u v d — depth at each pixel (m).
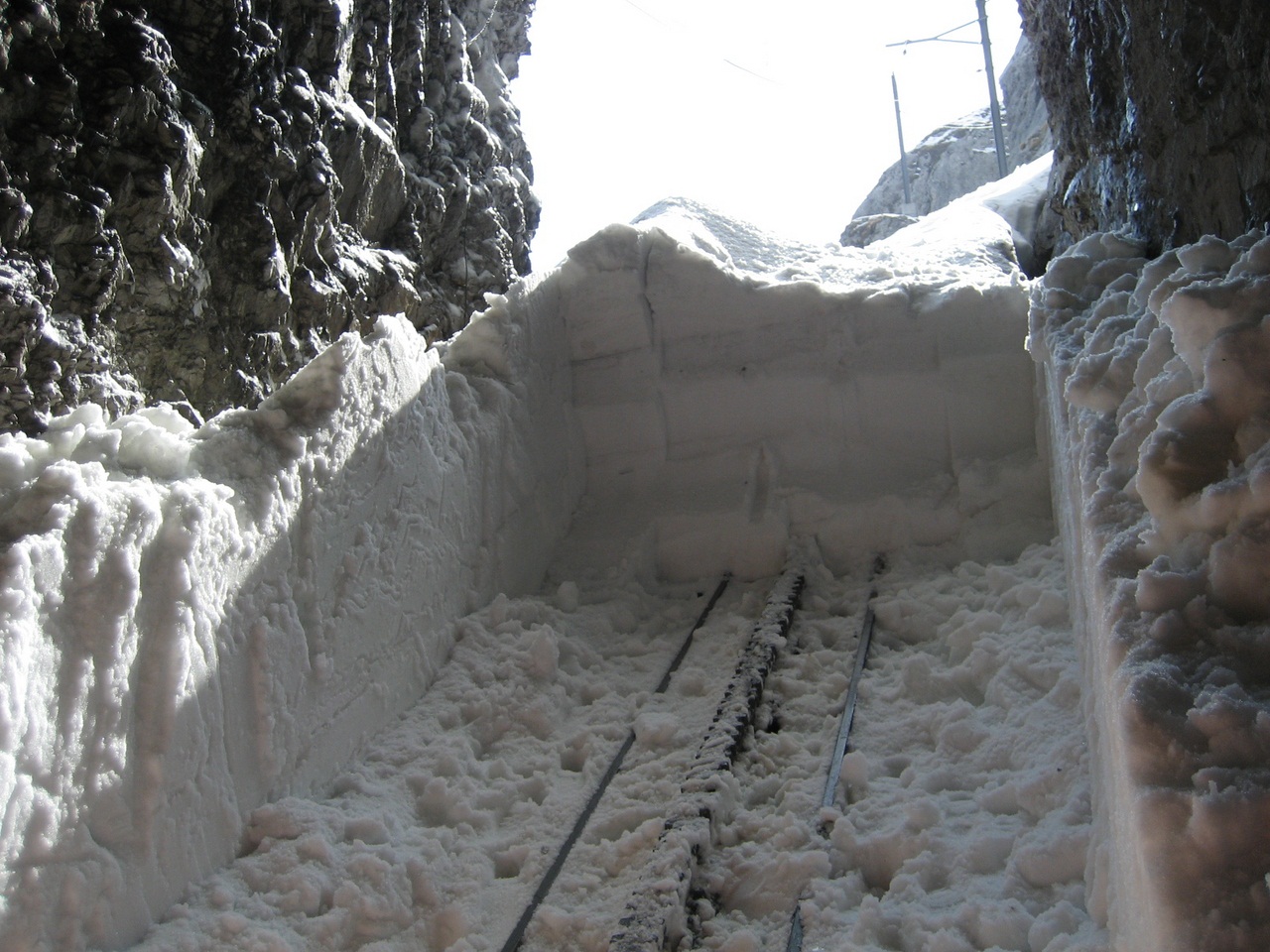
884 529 6.24
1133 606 2.28
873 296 6.61
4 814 2.62
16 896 2.66
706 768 4.13
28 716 2.71
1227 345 2.47
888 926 3.19
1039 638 4.52
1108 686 2.24
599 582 6.11
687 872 3.54
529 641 5.08
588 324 6.81
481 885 3.62
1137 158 5.02
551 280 6.63
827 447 6.59
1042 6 6.78
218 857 3.40
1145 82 4.60
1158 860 1.73
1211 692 1.95
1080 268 4.93
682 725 4.59
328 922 3.27
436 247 11.17
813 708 4.71
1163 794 1.79
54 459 3.20
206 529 3.34
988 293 6.48
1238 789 1.75
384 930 3.35
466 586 5.29
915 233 9.61
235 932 3.11
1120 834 2.23
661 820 3.82
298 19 8.48
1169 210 4.62
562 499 6.52
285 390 4.14
